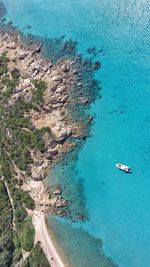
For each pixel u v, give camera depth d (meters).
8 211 65.94
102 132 65.62
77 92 68.19
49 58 73.06
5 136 70.38
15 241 63.16
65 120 67.00
